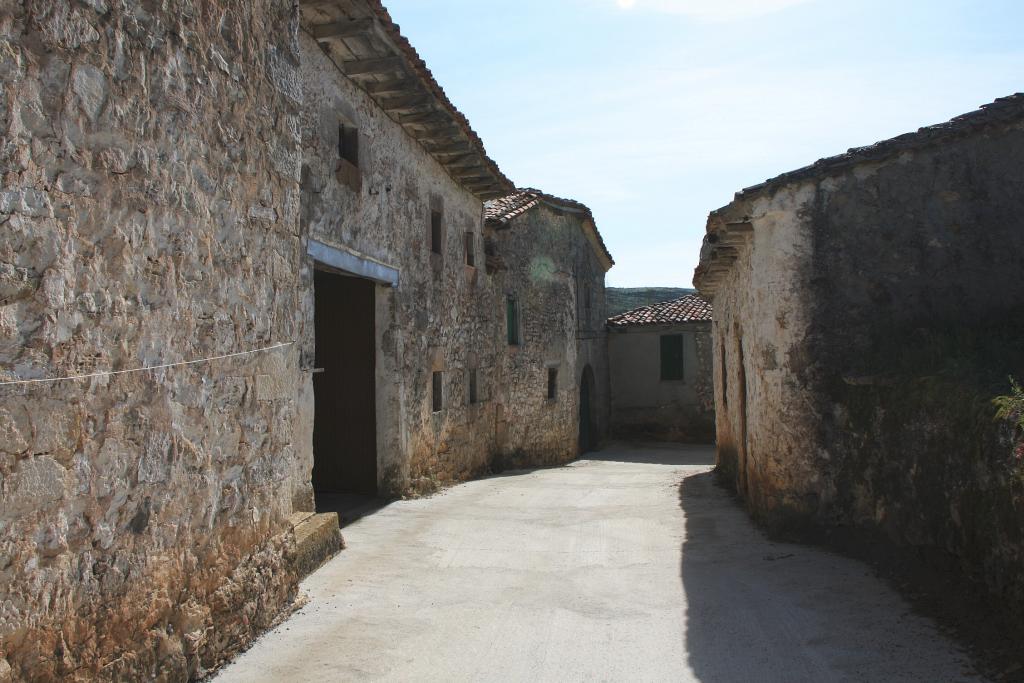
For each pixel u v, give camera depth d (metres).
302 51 6.85
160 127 3.58
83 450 3.04
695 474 13.05
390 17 7.23
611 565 6.36
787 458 7.00
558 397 18.50
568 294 19.44
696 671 4.13
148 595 3.44
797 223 7.09
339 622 4.80
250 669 4.04
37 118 2.82
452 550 6.80
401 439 9.35
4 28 2.68
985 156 6.95
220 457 4.11
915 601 5.05
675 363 23.67
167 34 3.64
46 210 2.86
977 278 6.89
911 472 5.73
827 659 4.23
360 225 8.12
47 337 2.86
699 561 6.41
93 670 3.04
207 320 3.98
